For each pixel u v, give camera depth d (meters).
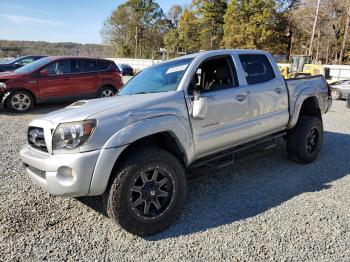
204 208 3.59
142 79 4.17
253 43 44.34
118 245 2.89
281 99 4.53
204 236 3.02
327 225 3.17
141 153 2.99
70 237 3.02
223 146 3.85
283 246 2.83
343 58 40.38
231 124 3.86
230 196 3.89
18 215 3.42
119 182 2.86
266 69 4.52
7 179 4.38
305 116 5.07
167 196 3.16
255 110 4.14
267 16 43.16
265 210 3.51
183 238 2.99
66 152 2.81
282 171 4.73
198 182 4.34
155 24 77.62
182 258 2.69
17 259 2.68
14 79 9.27
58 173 2.82
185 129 3.32
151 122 3.05
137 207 3.02
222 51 4.07
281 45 45.19
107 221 3.32
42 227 3.19
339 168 4.86
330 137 7.00
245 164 5.04
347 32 36.78
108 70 10.93
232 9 46.94
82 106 3.34
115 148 2.82
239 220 3.30
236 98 3.88
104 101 3.47
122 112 2.96
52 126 2.92
